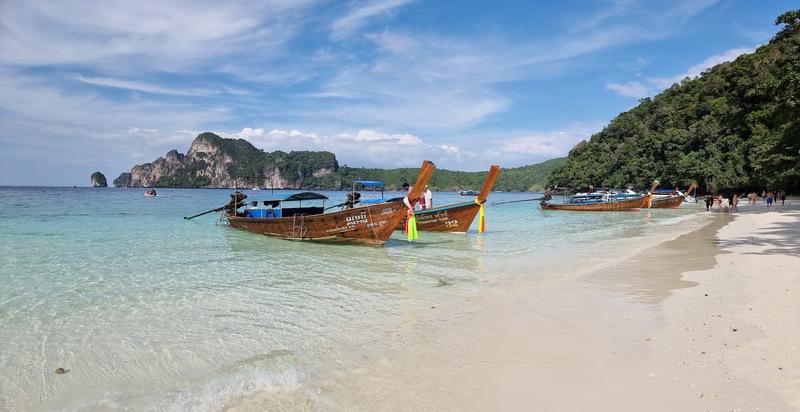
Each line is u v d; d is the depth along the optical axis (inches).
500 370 205.8
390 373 207.6
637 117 4739.2
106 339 263.3
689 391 174.1
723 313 277.3
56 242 653.9
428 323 283.9
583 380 191.5
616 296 343.3
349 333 268.1
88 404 184.7
